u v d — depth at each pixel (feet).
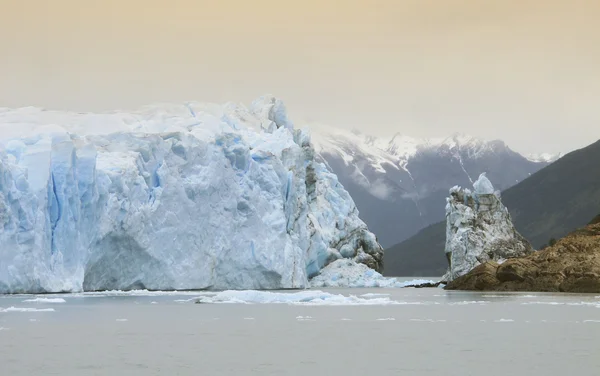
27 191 520.83
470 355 288.92
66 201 543.80
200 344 315.99
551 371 259.39
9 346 309.83
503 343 317.01
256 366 268.82
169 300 526.16
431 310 461.78
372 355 289.74
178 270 618.85
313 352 296.30
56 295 536.83
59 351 297.74
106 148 612.70
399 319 408.05
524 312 440.45
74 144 559.38
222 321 398.42
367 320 404.36
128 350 300.61
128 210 577.84
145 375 254.06
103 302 501.15
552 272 648.38
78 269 548.72
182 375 254.27
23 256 511.81
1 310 440.45
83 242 553.23
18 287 510.17
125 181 579.48
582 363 272.51
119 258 587.27
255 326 376.89
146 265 602.03
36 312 433.48
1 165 498.69
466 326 375.04
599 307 469.98
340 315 432.25
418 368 265.13
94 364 272.31
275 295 529.86
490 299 554.05
